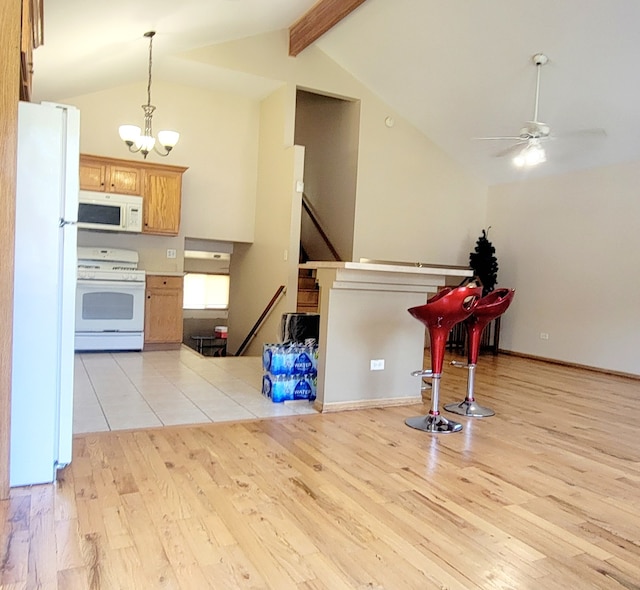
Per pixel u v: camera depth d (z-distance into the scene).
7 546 1.77
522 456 2.91
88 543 1.81
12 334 2.12
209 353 9.79
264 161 6.64
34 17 2.67
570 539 1.99
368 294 3.75
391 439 3.11
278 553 1.79
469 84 5.88
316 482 2.42
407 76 6.27
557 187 6.84
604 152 6.01
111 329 5.66
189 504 2.14
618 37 4.38
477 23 4.96
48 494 2.18
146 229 5.86
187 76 6.03
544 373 5.89
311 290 6.75
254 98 6.77
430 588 1.63
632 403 4.46
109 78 5.48
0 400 2.09
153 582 1.59
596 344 6.30
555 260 6.84
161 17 4.21
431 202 7.43
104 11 3.63
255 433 3.11
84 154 5.50
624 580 1.72
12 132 2.06
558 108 5.56
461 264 7.77
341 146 7.14
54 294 2.23
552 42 4.75
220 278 9.95
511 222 7.50
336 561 1.76
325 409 3.64
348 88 6.68
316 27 5.64
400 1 5.15
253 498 2.22
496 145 6.76
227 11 4.73
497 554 1.86
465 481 2.52
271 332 6.20
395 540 1.92
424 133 7.27
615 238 6.12
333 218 7.30
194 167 6.44
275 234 6.22
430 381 4.96
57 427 2.36
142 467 2.52
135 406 3.60
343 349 3.69
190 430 3.12
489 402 4.23
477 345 3.88
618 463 2.87
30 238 2.18
